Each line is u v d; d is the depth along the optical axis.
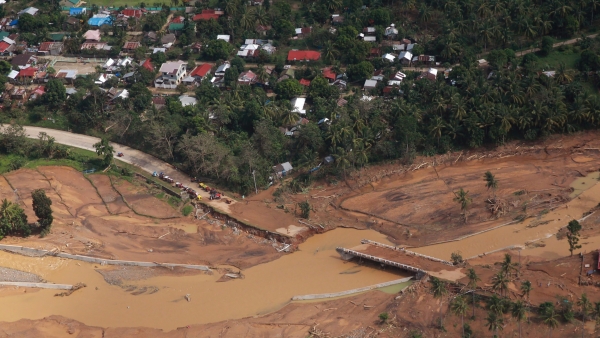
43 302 155.62
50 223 176.75
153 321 148.50
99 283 161.00
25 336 144.62
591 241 159.25
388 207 181.38
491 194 181.38
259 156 193.62
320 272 161.00
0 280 161.75
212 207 182.88
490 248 163.25
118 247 172.12
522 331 134.25
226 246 171.50
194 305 152.88
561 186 182.88
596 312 130.75
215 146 192.00
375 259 159.88
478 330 136.00
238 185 189.62
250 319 146.38
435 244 166.75
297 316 146.12
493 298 136.25
